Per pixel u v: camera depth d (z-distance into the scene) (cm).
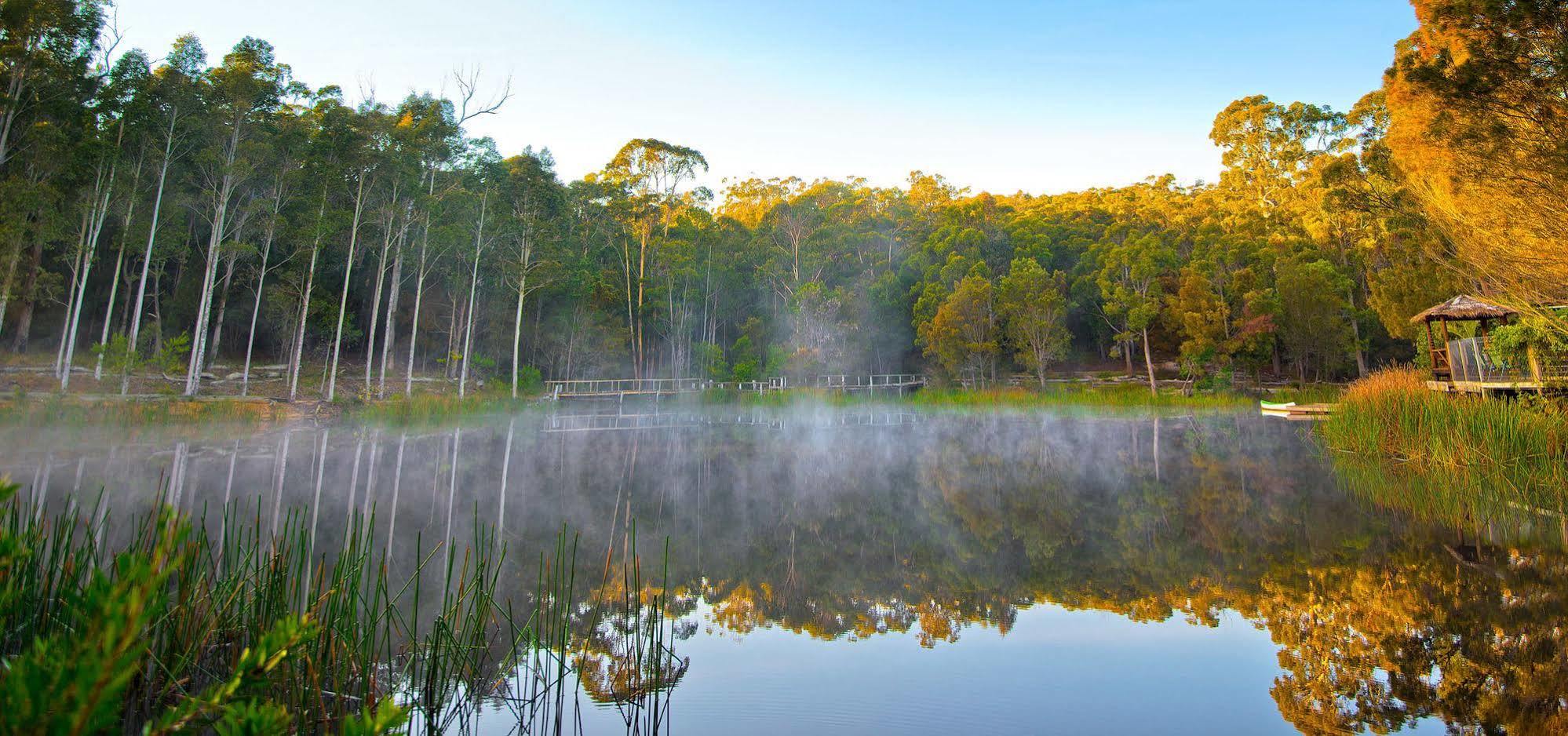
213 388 2334
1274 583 581
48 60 1756
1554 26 822
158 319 2303
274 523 738
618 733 335
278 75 2262
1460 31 902
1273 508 862
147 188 2105
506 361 3447
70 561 368
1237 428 1864
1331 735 333
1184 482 1076
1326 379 2969
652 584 598
